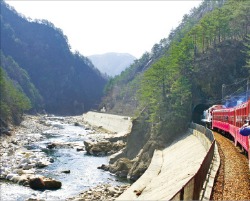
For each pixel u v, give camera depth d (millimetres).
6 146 82000
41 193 43406
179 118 74812
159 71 83500
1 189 44594
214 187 21422
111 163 66688
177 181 33688
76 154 76938
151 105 83812
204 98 86125
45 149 83000
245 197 19234
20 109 155625
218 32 101688
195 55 96250
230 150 38188
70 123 182000
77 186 48000
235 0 115000
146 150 67312
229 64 92500
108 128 149750
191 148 51875
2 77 136000
